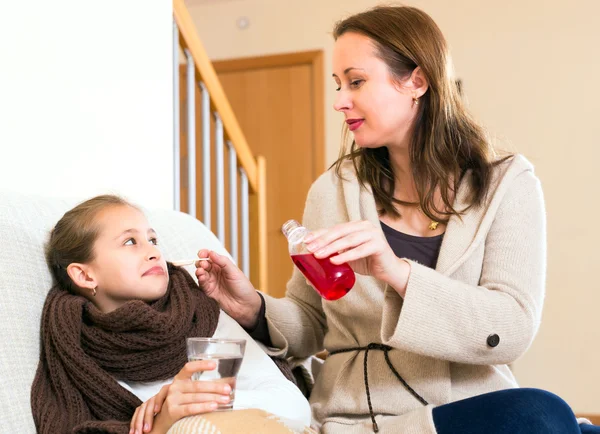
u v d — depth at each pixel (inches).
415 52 60.4
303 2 213.3
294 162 212.1
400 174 64.2
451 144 61.3
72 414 48.0
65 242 54.8
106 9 87.7
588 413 176.4
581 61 186.4
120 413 49.6
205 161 115.6
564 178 184.1
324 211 66.4
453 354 54.1
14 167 74.9
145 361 52.4
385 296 54.6
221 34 218.4
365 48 60.7
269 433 40.4
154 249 56.6
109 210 56.4
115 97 88.6
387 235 62.9
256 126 215.5
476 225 59.6
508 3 192.2
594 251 180.2
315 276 50.1
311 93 211.8
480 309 53.5
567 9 188.7
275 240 211.9
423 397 57.6
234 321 62.4
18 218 54.7
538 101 187.8
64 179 81.0
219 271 63.2
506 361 55.3
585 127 184.4
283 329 66.4
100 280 55.0
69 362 49.4
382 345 60.4
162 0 96.9
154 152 94.6
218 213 120.3
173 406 42.0
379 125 61.0
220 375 42.2
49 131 79.2
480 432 48.0
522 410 46.8
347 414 59.4
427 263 60.9
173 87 105.7
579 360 178.4
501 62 191.2
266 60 214.2
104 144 86.6
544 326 180.9
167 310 56.3
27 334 49.9
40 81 78.3
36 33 78.0
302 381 69.8
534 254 58.1
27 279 52.3
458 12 195.3
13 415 45.7
